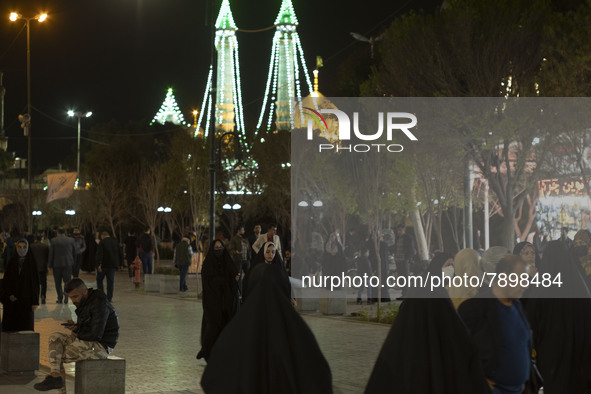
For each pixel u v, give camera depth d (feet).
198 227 110.73
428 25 60.85
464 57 58.54
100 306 28.30
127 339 44.39
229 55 326.44
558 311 21.99
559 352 21.85
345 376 32.22
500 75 58.85
